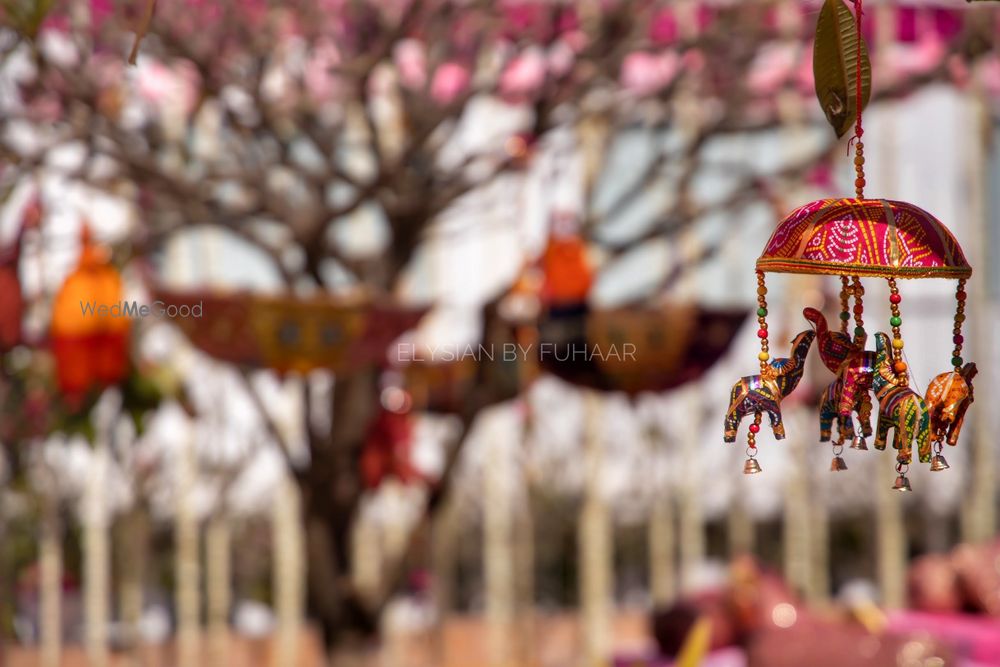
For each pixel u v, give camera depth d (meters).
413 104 6.16
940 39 6.59
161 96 7.29
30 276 6.87
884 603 10.33
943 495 10.74
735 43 6.32
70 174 6.12
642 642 10.00
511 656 9.87
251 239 6.40
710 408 10.19
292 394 9.88
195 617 9.41
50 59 5.71
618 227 8.90
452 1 5.94
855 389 2.66
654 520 10.11
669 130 7.91
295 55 6.74
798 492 10.26
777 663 5.47
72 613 9.73
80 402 6.10
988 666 6.77
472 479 10.39
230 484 9.41
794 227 2.61
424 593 9.95
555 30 5.92
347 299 5.49
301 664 9.58
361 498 7.14
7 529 8.52
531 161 7.01
